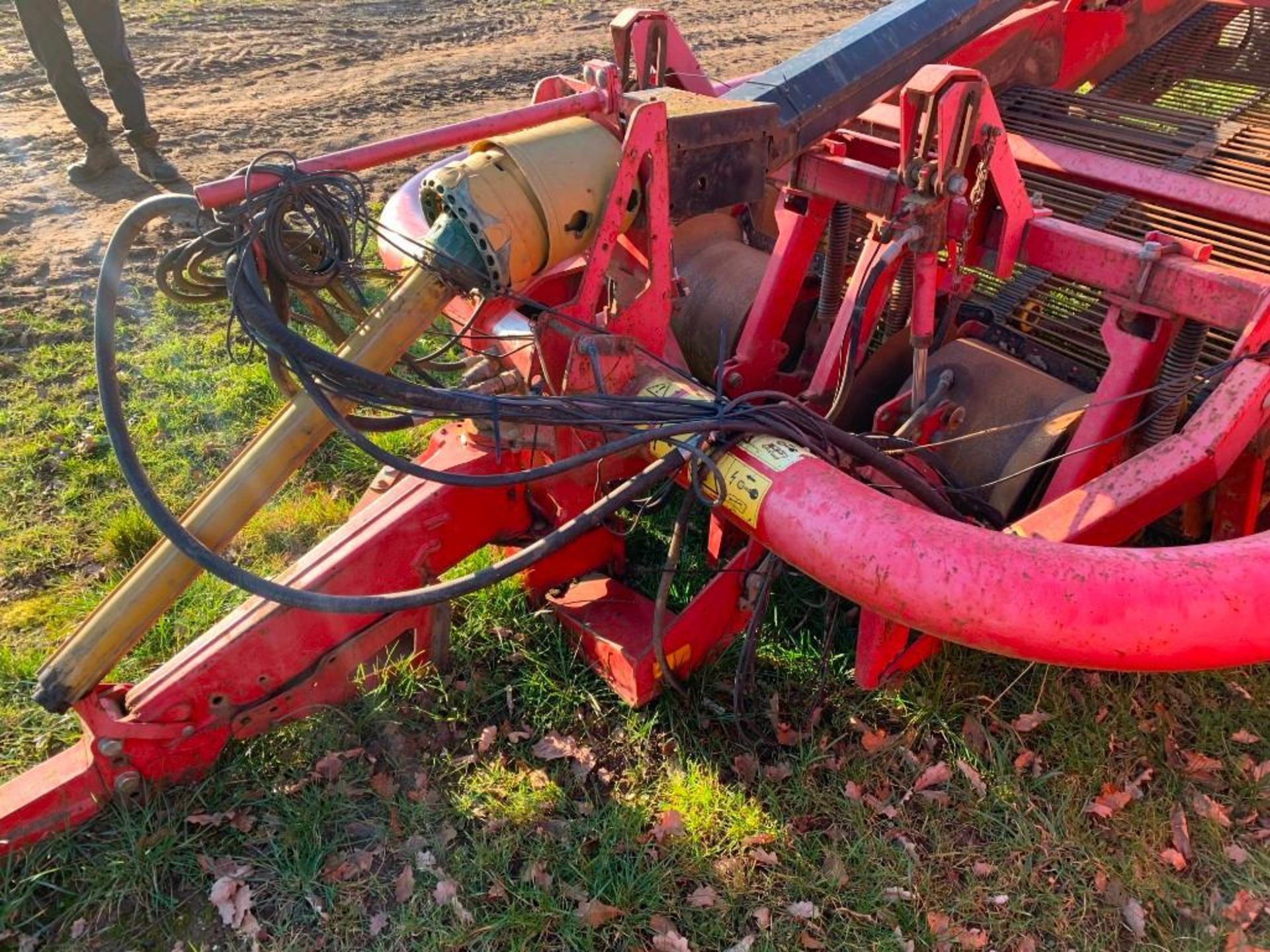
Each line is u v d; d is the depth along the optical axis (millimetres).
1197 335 3066
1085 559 2221
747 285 4027
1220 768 3137
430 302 2654
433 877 2725
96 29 6281
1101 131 4348
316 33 10180
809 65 3311
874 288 2994
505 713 3230
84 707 2596
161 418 4555
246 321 2426
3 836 2572
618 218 2709
